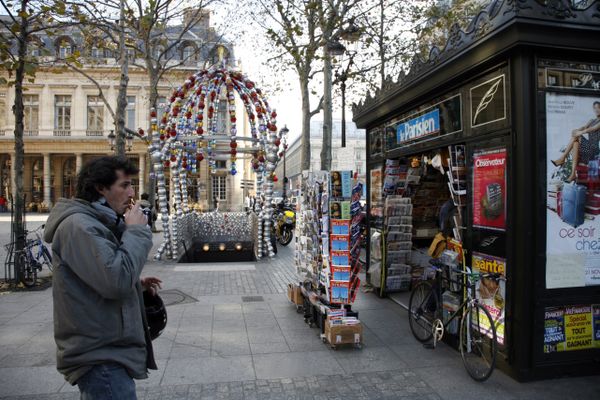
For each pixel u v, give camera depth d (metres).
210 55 18.66
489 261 4.23
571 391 3.71
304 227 5.80
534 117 3.78
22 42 7.98
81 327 1.95
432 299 4.84
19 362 4.34
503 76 3.99
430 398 3.63
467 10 12.38
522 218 3.78
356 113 7.68
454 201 4.88
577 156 3.90
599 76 3.96
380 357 4.52
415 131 5.78
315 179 5.59
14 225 8.01
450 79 4.61
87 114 41.00
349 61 13.52
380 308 6.38
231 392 3.73
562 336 3.93
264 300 6.90
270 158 11.18
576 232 3.91
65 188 44.28
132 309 2.12
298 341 4.99
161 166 10.88
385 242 6.94
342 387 3.84
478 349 4.14
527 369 3.86
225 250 13.60
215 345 4.85
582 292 3.93
